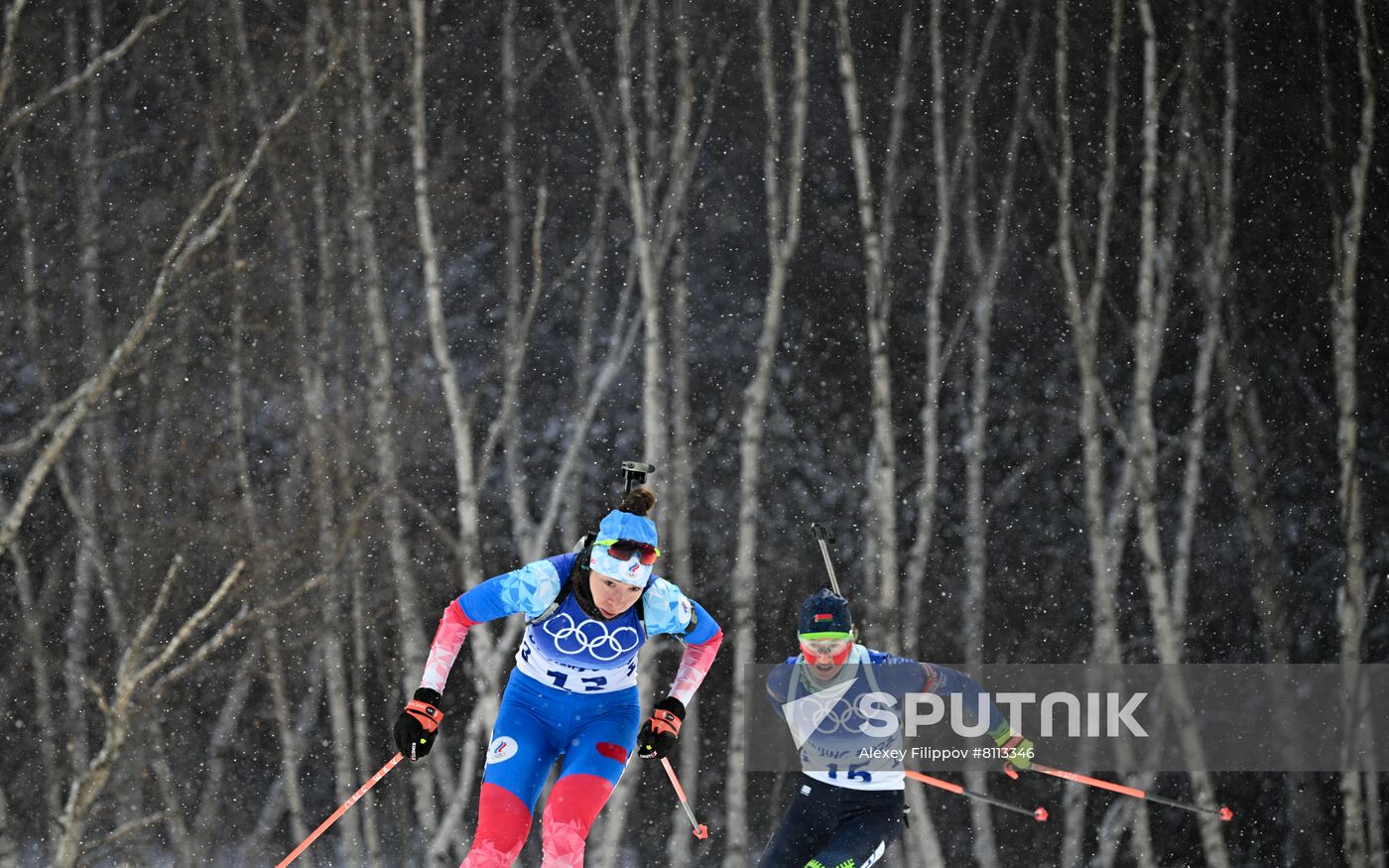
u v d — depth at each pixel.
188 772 19.31
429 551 20.58
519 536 20.70
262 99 21.56
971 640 21.30
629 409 21.33
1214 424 22.92
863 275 22.23
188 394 20.44
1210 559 22.34
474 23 22.31
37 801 18.92
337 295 21.19
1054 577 21.75
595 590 9.77
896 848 20.67
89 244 20.61
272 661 19.86
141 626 19.66
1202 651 21.95
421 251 21.50
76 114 20.97
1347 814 21.67
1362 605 22.53
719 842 20.03
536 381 21.33
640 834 20.02
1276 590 22.38
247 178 21.23
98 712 19.33
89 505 19.88
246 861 19.12
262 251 21.09
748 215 22.20
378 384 21.00
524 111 22.16
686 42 22.66
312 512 20.44
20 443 19.86
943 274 22.55
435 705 9.91
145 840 19.00
